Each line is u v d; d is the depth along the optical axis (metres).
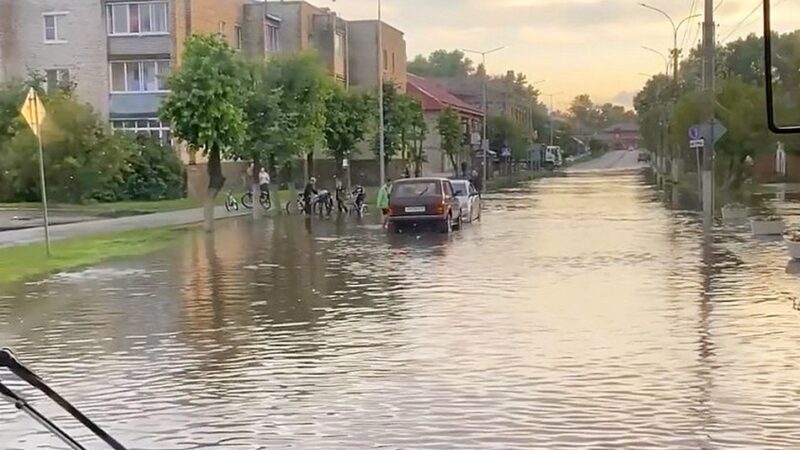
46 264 21.89
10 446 8.38
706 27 32.88
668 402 9.22
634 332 12.62
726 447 7.85
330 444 8.18
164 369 11.19
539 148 122.94
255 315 14.72
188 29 56.28
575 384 9.96
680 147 56.12
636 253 22.56
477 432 8.38
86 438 8.55
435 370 10.73
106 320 14.59
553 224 32.56
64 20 57.06
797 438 8.05
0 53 57.31
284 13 68.50
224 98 31.47
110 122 55.28
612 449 7.84
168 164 51.16
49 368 11.37
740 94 40.66
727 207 32.53
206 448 8.18
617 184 71.31
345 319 14.19
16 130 45.97
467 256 22.75
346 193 48.94
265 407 9.41
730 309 14.27
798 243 20.70
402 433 8.42
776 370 10.41
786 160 57.94
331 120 50.41
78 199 46.72
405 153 64.06
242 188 56.75
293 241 27.75
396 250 24.64
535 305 15.03
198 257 23.45
